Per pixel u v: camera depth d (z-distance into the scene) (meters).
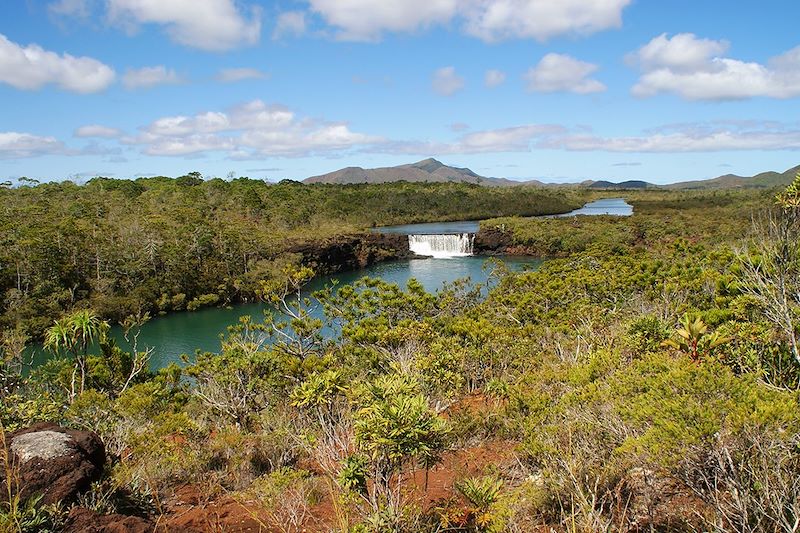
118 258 49.47
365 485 5.32
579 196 149.62
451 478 6.80
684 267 18.77
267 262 58.59
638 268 21.47
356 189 127.75
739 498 4.03
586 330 12.05
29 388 16.59
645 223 73.19
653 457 4.20
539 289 22.38
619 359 6.88
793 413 3.85
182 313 48.25
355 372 13.17
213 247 57.12
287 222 83.12
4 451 4.61
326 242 65.00
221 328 41.69
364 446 5.24
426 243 75.69
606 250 36.59
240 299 54.66
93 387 17.27
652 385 4.68
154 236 54.44
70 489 5.35
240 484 7.46
